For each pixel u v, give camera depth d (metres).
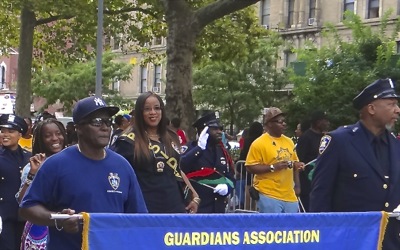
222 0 15.92
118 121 11.29
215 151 7.70
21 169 6.73
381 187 4.90
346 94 14.30
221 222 4.09
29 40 23.75
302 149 9.68
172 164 5.84
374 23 37.25
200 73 34.81
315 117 9.76
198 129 8.00
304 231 4.29
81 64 42.19
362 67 15.21
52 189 3.92
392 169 4.97
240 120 35.62
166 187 5.74
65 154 3.99
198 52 22.38
